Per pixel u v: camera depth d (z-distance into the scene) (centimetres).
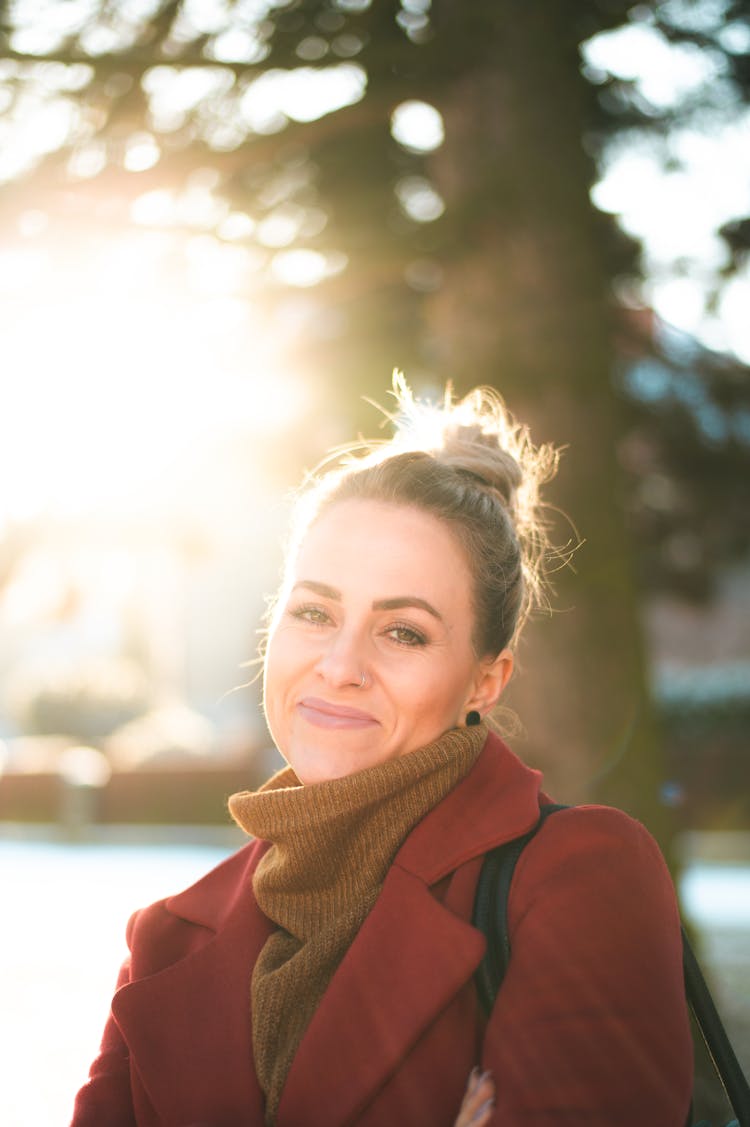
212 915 182
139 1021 169
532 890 157
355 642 170
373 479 179
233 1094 161
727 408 783
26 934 928
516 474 193
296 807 164
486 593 177
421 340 595
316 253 525
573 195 521
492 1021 151
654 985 149
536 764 501
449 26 508
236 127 537
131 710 2617
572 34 538
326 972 163
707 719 1802
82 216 478
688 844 1389
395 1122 153
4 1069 542
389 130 582
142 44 504
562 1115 143
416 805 166
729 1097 163
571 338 511
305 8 516
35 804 1970
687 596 915
